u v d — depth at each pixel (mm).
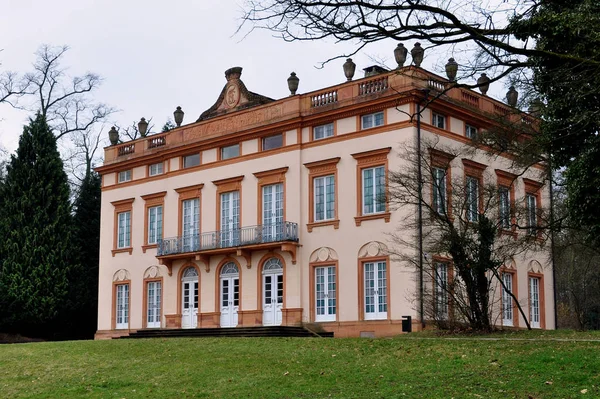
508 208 28125
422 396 15344
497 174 34594
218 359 21594
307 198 33719
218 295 36656
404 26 12930
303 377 18312
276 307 34344
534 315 36250
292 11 12992
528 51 12977
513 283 34875
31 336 44531
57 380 20766
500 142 26062
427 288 29344
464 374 16750
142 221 40906
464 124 33375
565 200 28922
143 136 42188
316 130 34125
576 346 18453
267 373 19156
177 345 25000
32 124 46125
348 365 19188
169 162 40000
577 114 19562
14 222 44625
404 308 29953
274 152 35156
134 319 40406
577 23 16766
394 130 31141
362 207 32000
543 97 21547
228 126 37406
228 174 37000
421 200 27156
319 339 24109
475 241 26422
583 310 44688
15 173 45344
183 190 38969
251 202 35812
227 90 38656
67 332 45719
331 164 33125
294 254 33656
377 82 32125
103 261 42531
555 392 14641
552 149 23062
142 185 41219
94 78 56594
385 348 21047
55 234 45031
